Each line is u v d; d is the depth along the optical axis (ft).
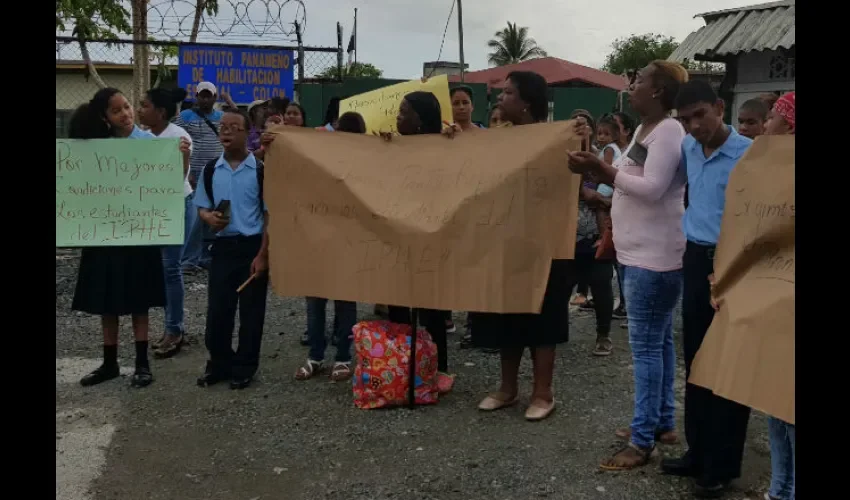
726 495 11.51
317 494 11.71
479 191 13.82
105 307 16.21
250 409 15.29
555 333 14.28
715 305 10.09
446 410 15.23
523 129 13.73
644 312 12.00
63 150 16.06
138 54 35.99
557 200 13.37
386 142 14.87
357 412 15.11
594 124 23.82
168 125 21.52
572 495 11.56
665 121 11.63
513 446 13.38
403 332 15.60
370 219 14.57
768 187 9.36
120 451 13.29
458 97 20.84
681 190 11.86
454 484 11.96
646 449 12.40
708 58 32.68
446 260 14.05
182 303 19.24
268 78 35.83
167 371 17.87
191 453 13.23
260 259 16.21
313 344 17.35
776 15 30.94
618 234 12.21
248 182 16.31
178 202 16.24
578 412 15.06
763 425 14.43
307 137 15.24
